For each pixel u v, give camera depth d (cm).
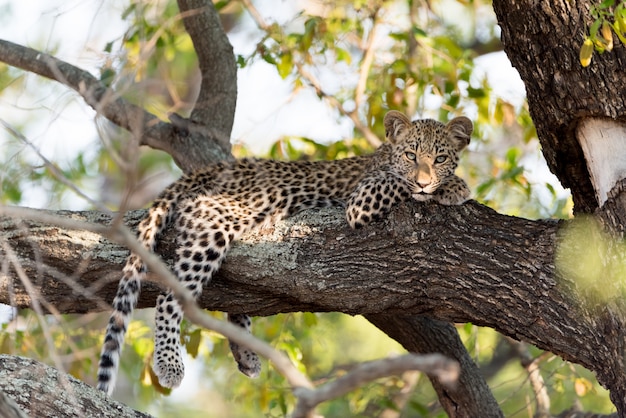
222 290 1113
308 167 1266
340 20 1648
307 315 1529
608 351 928
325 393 529
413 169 1188
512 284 973
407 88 1655
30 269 1084
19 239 1091
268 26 1566
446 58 1584
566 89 955
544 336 962
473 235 998
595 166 962
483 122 1625
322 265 1043
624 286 912
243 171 1229
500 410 1314
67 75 1291
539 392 1473
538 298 962
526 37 963
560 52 948
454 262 995
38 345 1456
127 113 992
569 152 1004
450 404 1319
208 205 1163
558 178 1033
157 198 1169
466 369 1308
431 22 1841
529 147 1898
